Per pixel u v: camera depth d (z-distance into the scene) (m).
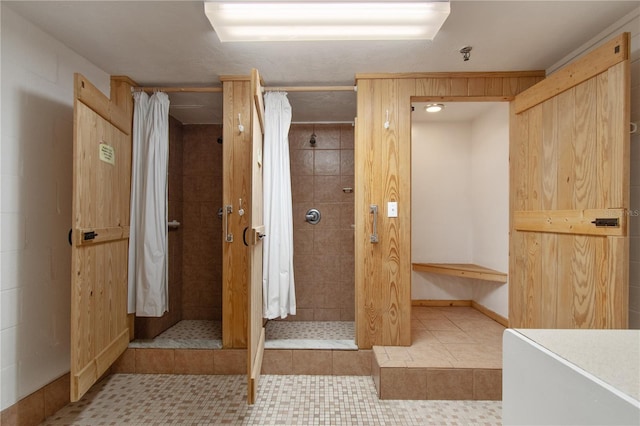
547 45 1.85
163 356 2.20
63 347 1.83
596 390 0.51
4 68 1.51
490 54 1.95
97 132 1.81
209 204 3.07
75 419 1.68
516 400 0.71
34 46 1.65
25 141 1.61
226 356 2.20
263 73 2.19
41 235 1.70
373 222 2.19
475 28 1.67
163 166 2.32
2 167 1.50
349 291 3.00
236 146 2.25
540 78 2.18
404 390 1.87
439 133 3.36
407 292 2.19
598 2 1.47
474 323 2.73
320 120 3.05
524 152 2.12
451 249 3.35
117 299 2.07
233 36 1.71
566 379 0.57
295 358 2.19
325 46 1.84
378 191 2.21
